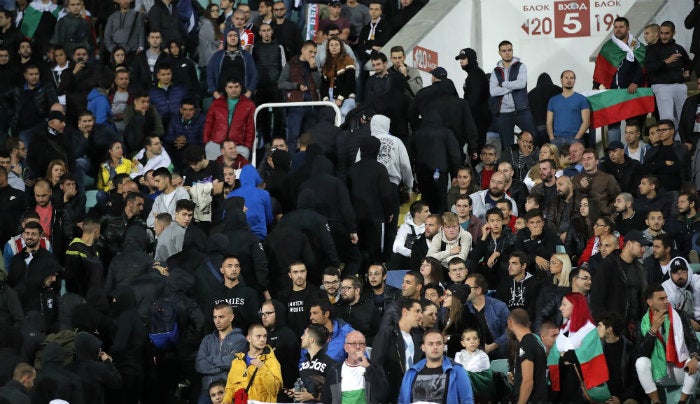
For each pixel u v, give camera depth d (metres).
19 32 71.19
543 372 41.06
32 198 59.81
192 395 47.50
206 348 45.94
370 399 41.03
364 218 53.97
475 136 59.59
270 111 67.38
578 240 52.72
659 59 64.50
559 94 63.47
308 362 44.28
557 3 74.06
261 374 44.22
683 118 62.56
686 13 71.62
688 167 59.44
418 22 70.75
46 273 51.16
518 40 74.44
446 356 44.19
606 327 44.38
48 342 46.50
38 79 66.44
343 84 64.69
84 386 44.78
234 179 57.34
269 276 51.12
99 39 77.12
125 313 46.78
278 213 55.62
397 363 42.22
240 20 68.06
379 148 54.53
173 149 65.25
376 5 72.50
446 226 51.78
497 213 51.81
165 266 51.28
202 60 73.88
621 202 54.53
